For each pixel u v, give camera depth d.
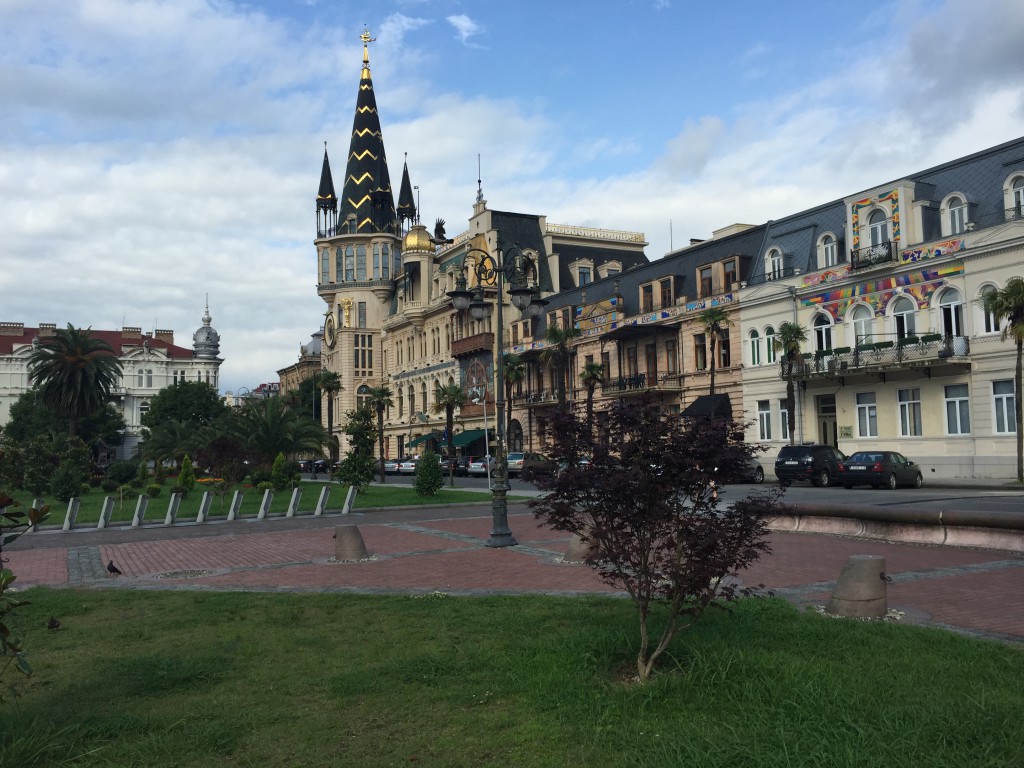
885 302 36.47
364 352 90.94
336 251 94.19
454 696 6.29
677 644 7.07
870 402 37.62
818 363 38.44
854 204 37.97
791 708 5.53
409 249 80.31
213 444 34.78
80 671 7.43
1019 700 5.55
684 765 4.72
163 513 29.28
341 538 15.33
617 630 7.73
